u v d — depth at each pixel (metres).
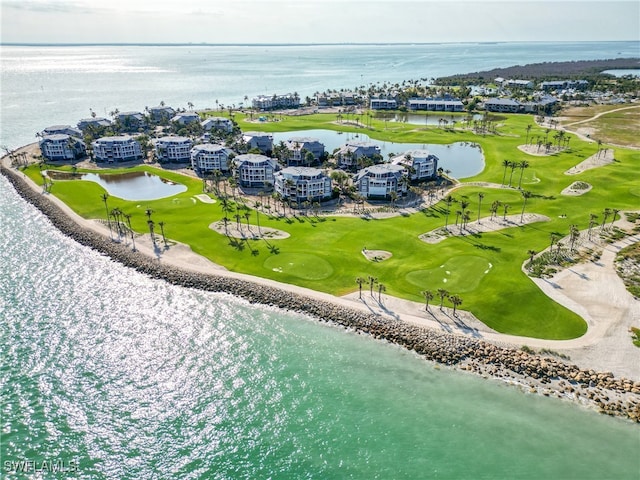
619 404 86.38
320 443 79.75
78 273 132.00
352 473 74.56
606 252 139.62
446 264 132.75
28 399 87.56
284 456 77.56
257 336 106.00
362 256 138.25
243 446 79.38
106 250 144.38
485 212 172.12
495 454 77.38
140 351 100.75
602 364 95.88
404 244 145.88
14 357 97.88
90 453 77.56
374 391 90.50
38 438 79.81
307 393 90.06
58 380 92.19
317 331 107.44
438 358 98.38
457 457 76.94
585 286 121.62
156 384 91.88
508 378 93.25
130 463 76.12
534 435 80.75
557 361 97.00
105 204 175.62
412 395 89.56
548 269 129.62
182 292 123.19
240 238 151.38
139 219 167.50
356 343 103.44
